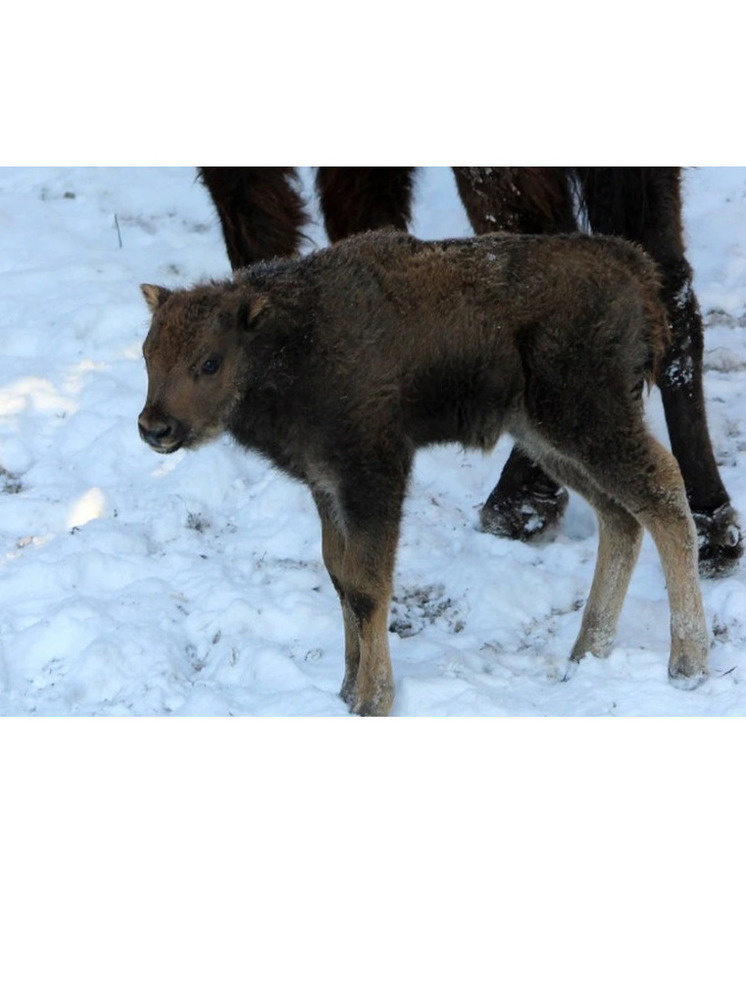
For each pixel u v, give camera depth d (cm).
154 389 1078
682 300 1276
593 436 1100
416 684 1129
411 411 1105
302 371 1088
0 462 1530
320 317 1093
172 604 1281
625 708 1105
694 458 1297
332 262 1116
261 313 1074
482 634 1251
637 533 1162
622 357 1096
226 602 1278
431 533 1411
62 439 1569
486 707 1105
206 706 1119
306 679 1173
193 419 1086
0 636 1249
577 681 1158
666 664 1162
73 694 1176
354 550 1094
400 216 1465
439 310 1095
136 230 2022
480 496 1483
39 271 1883
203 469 1473
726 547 1306
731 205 1942
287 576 1330
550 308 1091
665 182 1258
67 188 2128
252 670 1191
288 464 1127
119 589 1327
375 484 1091
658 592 1300
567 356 1091
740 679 1135
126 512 1442
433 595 1320
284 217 1432
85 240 1998
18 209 2075
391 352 1091
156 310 1107
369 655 1102
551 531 1395
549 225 1310
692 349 1283
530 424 1123
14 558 1367
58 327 1759
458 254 1111
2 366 1700
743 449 1489
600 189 1270
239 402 1109
